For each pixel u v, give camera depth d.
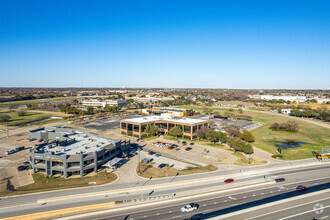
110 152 90.50
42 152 81.19
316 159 98.44
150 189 66.69
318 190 67.44
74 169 75.12
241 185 70.19
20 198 60.06
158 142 121.38
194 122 136.75
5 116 182.50
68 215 52.53
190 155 100.88
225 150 109.25
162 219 50.75
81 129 157.12
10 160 91.12
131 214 53.00
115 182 71.25
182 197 61.81
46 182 70.50
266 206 54.59
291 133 154.00
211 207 56.41
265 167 86.94
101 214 53.09
